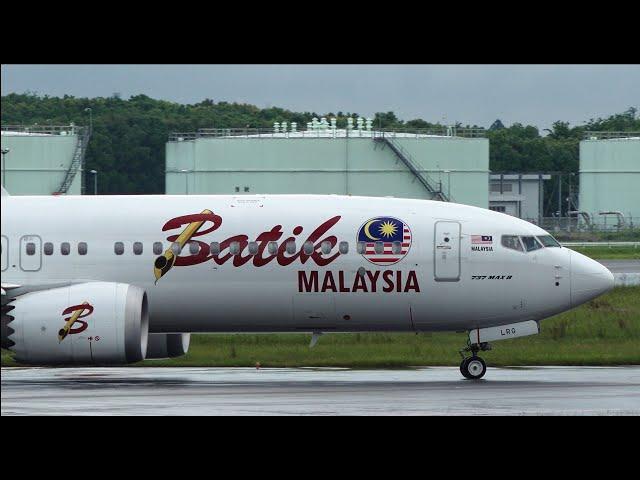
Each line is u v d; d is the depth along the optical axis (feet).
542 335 489.26
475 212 375.45
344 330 380.17
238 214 378.12
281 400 313.73
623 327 501.56
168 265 376.27
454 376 375.25
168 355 404.77
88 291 361.71
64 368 416.05
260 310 375.66
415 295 369.09
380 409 293.84
